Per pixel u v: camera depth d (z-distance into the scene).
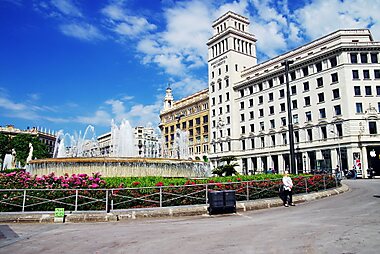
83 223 11.88
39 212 12.28
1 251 7.86
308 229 9.73
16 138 83.94
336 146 55.16
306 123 61.28
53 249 8.00
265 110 71.06
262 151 70.75
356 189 24.80
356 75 55.19
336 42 58.88
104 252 7.62
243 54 84.12
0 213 11.99
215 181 16.41
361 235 8.55
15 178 14.07
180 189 14.25
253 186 16.27
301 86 63.22
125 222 12.09
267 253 7.11
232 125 78.50
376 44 55.12
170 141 106.88
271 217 12.66
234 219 12.47
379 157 51.69
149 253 7.42
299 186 18.83
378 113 53.72
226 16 85.88
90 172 19.48
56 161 19.92
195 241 8.55
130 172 19.91
